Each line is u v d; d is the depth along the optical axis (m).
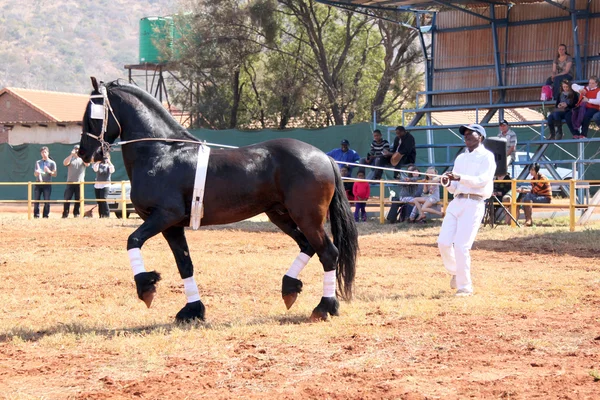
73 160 23.98
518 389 5.54
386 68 39.09
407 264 12.89
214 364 6.45
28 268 12.62
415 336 7.34
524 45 23.69
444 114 41.62
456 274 9.85
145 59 43.81
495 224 19.36
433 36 25.30
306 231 8.26
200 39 39.72
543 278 11.09
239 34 39.25
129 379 6.08
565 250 14.61
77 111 55.12
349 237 8.52
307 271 12.14
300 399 5.45
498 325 7.77
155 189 8.02
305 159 8.24
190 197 8.10
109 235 18.00
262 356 6.72
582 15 22.42
